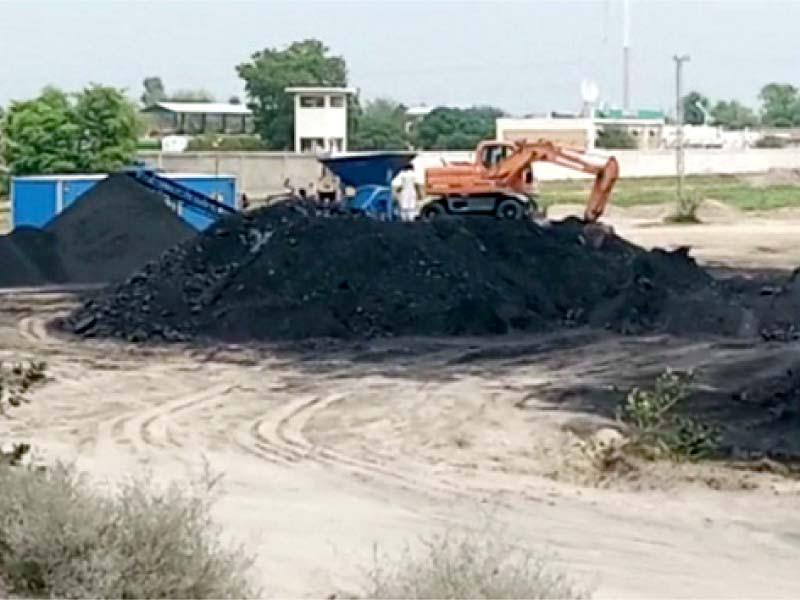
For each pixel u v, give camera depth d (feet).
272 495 50.39
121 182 139.64
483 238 106.22
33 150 259.60
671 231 197.47
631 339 90.99
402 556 38.34
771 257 155.94
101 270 131.64
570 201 248.11
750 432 61.31
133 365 83.35
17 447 44.11
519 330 96.02
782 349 82.12
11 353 87.15
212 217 146.51
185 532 29.76
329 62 432.25
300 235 100.63
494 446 60.44
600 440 59.21
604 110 463.83
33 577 28.91
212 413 68.49
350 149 410.72
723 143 435.53
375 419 66.69
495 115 452.76
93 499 30.94
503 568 27.55
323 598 34.68
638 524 47.01
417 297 96.58
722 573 40.78
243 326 93.61
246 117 451.94
